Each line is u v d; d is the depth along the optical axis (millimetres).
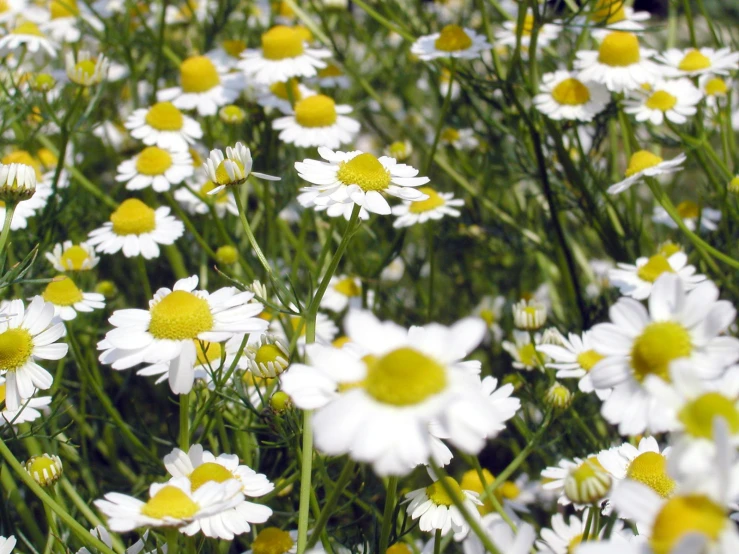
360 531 500
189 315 460
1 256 478
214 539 478
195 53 653
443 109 570
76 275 534
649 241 583
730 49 589
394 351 367
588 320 573
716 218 594
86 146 640
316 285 518
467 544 410
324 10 646
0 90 597
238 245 591
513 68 566
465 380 371
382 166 481
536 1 559
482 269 636
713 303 406
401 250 591
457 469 580
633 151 591
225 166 479
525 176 608
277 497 524
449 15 677
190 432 483
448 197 574
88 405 561
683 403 358
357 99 677
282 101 591
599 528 460
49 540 483
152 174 558
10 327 481
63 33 638
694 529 304
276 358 481
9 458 459
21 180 477
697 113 572
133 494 527
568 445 539
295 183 589
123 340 459
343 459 520
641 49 576
